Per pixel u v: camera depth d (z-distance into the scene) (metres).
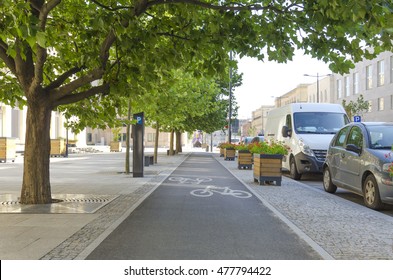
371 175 10.15
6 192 12.46
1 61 11.99
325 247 6.46
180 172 21.17
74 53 11.74
